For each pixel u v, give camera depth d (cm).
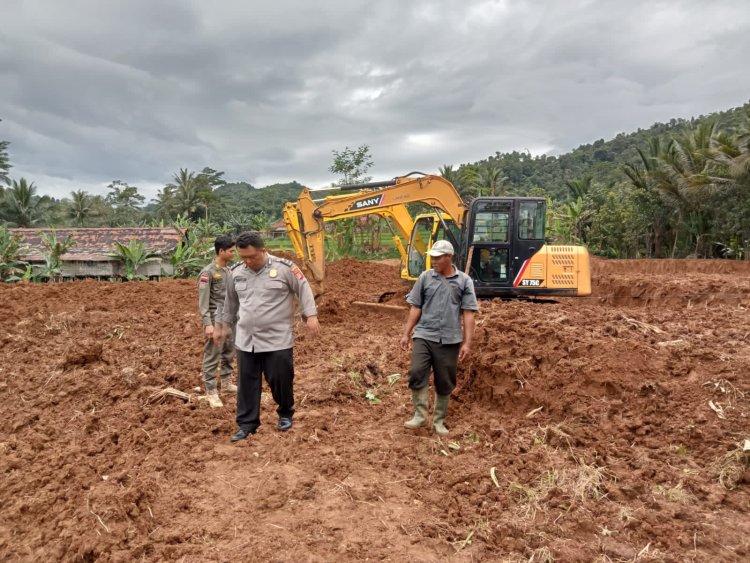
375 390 620
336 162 3381
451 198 1105
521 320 651
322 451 469
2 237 1677
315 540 341
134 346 805
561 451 450
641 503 378
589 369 520
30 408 582
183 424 520
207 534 348
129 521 358
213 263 580
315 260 1088
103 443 486
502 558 328
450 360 496
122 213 7575
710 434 433
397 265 2167
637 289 1391
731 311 809
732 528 344
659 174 3103
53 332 891
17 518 374
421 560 323
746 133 2747
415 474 432
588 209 3847
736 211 2753
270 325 487
